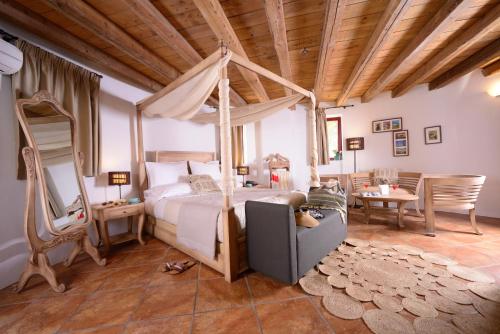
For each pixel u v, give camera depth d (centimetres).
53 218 225
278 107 346
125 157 342
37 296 188
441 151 413
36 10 209
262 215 196
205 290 189
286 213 180
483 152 374
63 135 239
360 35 257
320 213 246
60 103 234
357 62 318
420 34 249
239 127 534
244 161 539
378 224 355
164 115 351
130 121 351
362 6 208
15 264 216
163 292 188
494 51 288
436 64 315
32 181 193
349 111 499
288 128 525
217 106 474
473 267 209
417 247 259
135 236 304
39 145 216
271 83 400
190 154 428
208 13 190
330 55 275
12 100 214
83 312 167
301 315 156
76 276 219
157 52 286
